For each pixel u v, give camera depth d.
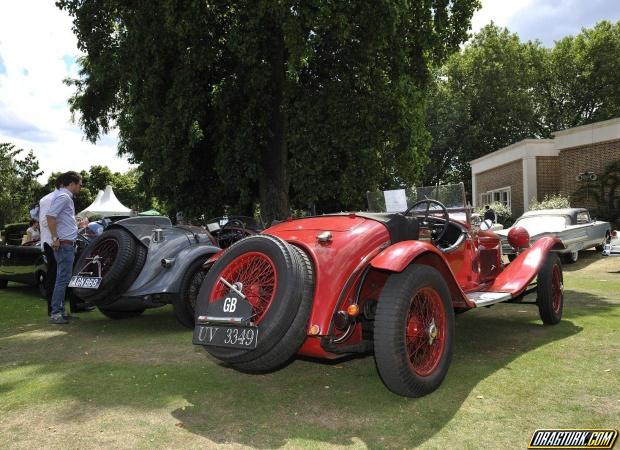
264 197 10.70
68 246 6.40
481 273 5.41
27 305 8.30
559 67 36.38
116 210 20.36
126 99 12.84
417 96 10.51
